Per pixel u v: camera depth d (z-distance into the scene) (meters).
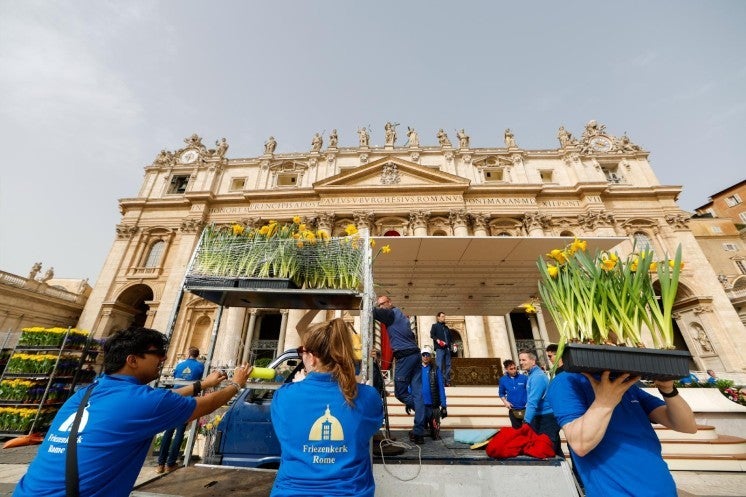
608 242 8.84
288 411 2.07
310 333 2.40
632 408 2.14
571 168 32.09
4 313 22.50
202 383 2.97
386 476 3.85
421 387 5.44
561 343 2.09
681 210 28.72
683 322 26.19
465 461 3.89
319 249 4.61
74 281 37.12
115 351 2.39
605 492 1.87
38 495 1.86
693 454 7.38
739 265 31.97
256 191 30.48
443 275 11.24
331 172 32.88
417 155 33.28
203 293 4.79
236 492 3.34
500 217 29.09
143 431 2.11
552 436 4.81
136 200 32.19
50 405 10.01
